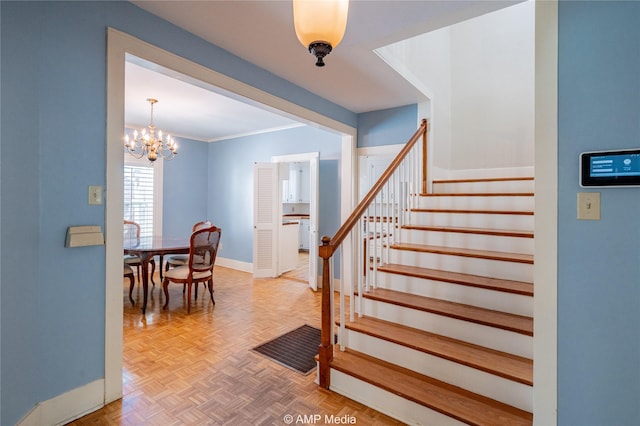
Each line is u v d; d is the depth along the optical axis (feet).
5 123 4.81
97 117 6.08
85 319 6.01
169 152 19.70
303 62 9.04
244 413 6.24
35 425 5.33
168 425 5.84
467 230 9.14
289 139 17.56
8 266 4.85
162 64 7.00
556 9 4.58
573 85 4.48
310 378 7.55
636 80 4.11
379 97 11.94
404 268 8.95
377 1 6.17
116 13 6.29
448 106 14.03
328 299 7.15
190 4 6.48
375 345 7.31
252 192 19.31
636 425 4.18
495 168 13.33
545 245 4.68
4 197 4.80
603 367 4.35
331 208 15.75
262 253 17.60
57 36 5.53
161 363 8.14
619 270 4.24
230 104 13.62
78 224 5.86
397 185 10.32
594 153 4.31
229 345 9.25
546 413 4.71
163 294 14.49
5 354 4.80
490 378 5.82
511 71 13.03
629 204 4.17
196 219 21.11
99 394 6.23
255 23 7.13
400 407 6.07
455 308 7.30
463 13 6.64
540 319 4.73
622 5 4.19
